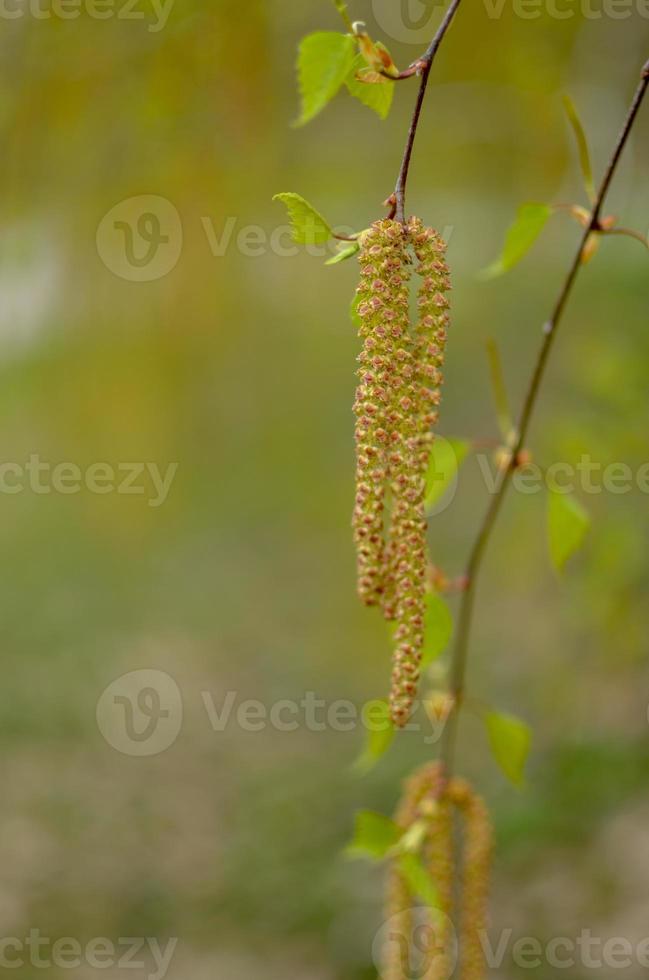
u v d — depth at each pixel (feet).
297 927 20.31
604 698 23.73
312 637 35.94
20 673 32.48
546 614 28.78
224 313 28.45
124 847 23.57
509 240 7.79
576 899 18.44
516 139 25.54
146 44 17.03
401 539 6.04
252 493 45.62
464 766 25.02
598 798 21.09
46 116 17.52
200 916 21.02
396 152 26.14
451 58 20.47
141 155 19.35
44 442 38.32
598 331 24.39
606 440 15.66
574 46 20.52
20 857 22.81
